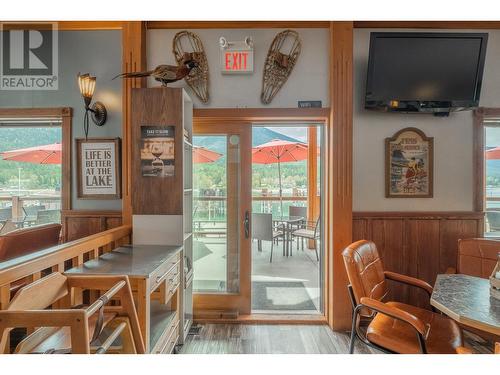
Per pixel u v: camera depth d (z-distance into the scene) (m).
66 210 2.85
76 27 2.85
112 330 1.38
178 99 2.30
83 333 1.04
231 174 2.91
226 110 2.76
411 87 2.61
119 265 1.79
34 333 1.32
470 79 2.61
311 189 5.14
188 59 2.48
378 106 2.63
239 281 2.91
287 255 4.90
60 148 3.16
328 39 2.77
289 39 2.78
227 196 2.92
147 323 1.60
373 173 2.81
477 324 1.37
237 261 2.93
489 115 2.79
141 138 2.30
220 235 2.94
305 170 5.31
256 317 2.84
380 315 1.92
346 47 2.66
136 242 2.33
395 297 2.81
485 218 2.87
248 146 2.88
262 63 2.79
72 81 2.90
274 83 2.77
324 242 2.89
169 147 2.30
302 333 2.61
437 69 2.60
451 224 2.81
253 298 3.29
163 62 2.79
